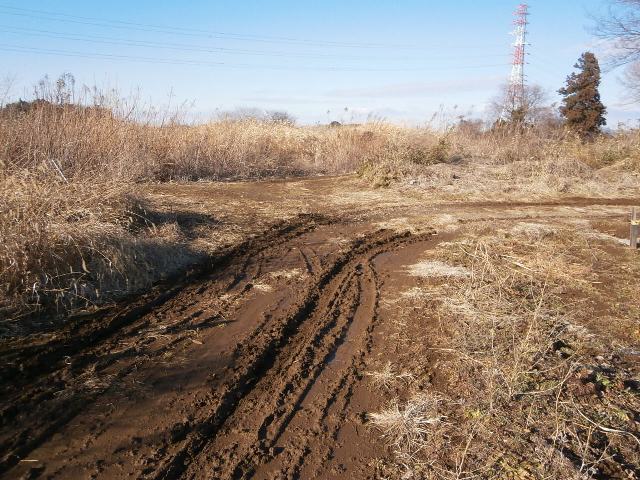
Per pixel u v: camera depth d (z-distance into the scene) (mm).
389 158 15984
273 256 7750
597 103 31219
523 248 8656
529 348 4699
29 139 10281
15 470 3188
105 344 4754
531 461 3381
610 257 8375
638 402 4145
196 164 15211
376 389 4309
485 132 21875
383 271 7383
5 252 5281
